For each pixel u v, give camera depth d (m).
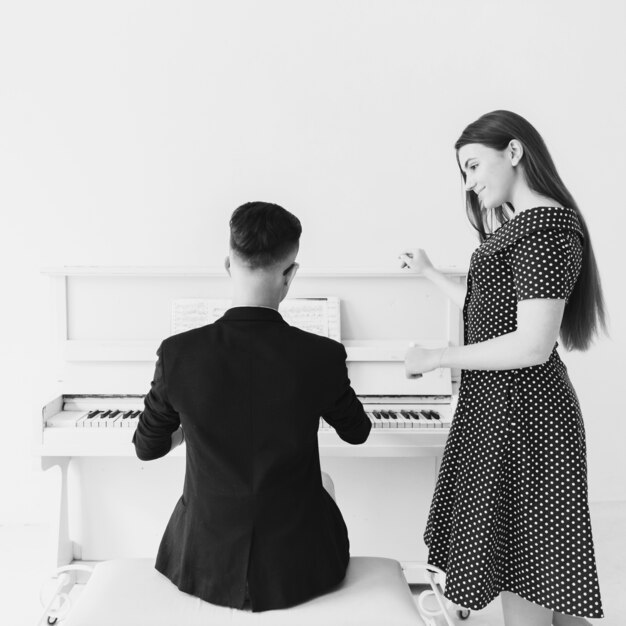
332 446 1.78
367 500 2.07
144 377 1.94
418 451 1.79
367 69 2.68
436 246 2.77
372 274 1.97
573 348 1.48
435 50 2.69
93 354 1.94
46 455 1.81
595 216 2.79
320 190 2.73
